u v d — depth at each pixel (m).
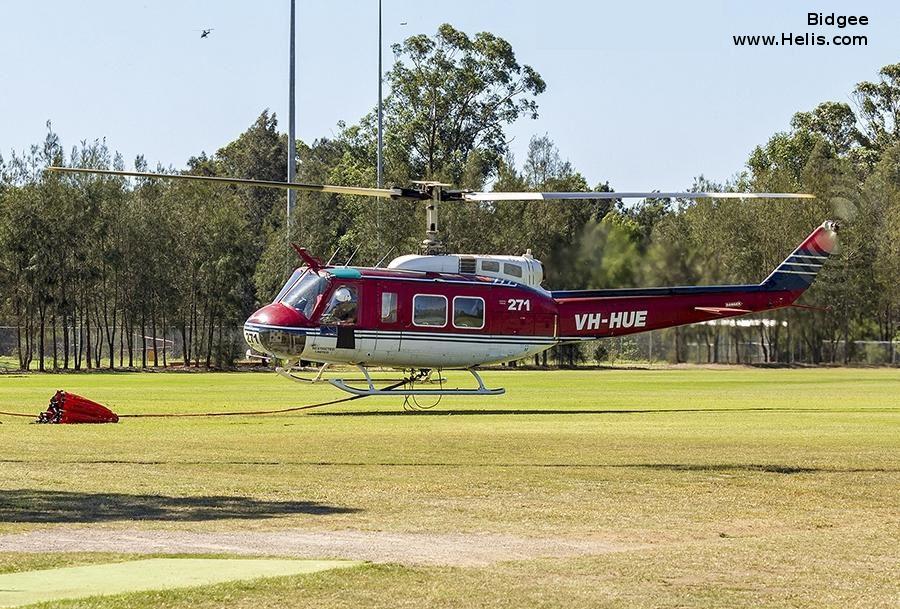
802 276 52.75
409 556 16.78
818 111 166.38
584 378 86.75
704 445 32.94
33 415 43.22
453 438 34.78
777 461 29.11
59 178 107.19
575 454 30.48
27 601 13.48
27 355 108.00
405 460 28.92
